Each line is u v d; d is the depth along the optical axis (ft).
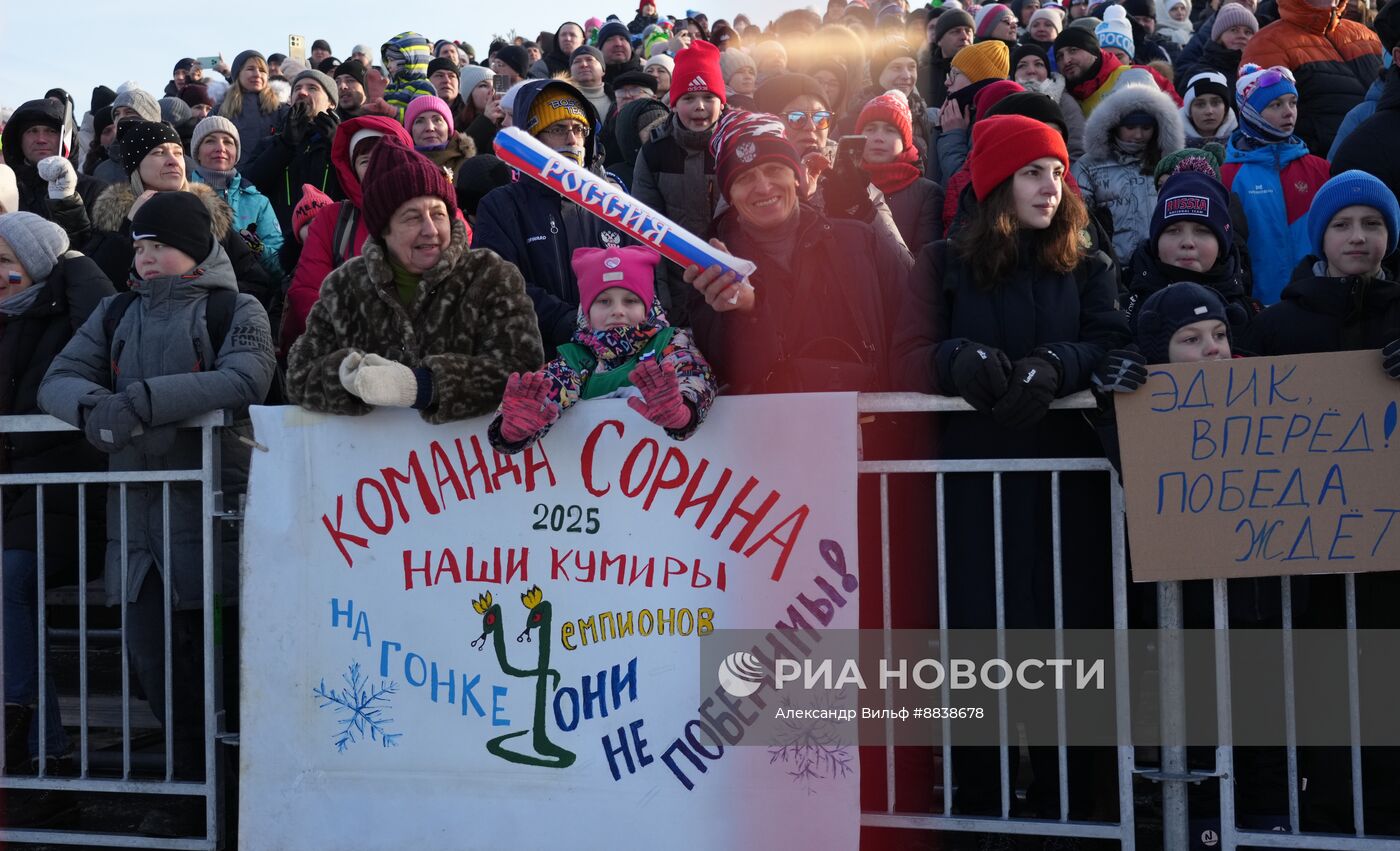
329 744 11.84
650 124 22.63
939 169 20.72
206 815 12.71
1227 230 13.17
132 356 13.41
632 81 24.79
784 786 11.06
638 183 17.90
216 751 12.53
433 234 11.87
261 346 13.32
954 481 11.80
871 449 12.44
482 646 11.58
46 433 14.60
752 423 11.14
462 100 28.04
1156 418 10.78
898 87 22.71
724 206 14.30
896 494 12.03
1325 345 12.05
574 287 13.99
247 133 28.58
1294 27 21.43
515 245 13.98
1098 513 11.58
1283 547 10.64
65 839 12.82
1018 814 11.99
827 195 13.92
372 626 11.78
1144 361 10.83
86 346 13.70
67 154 21.40
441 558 11.67
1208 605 11.48
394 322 11.94
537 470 11.47
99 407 12.54
